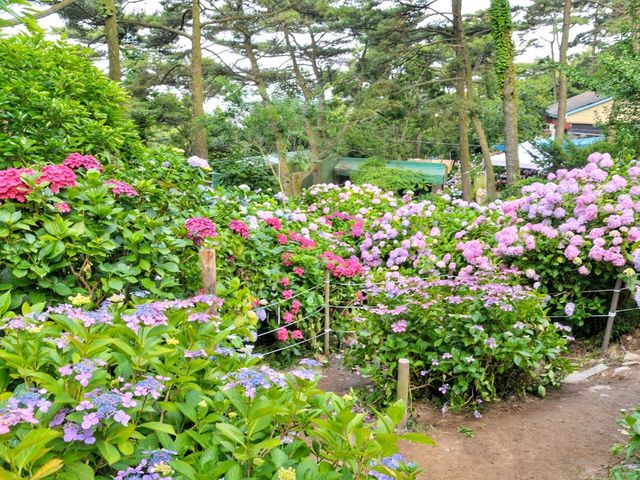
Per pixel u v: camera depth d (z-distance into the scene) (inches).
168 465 58.1
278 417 69.6
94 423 53.1
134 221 129.6
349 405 77.4
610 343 203.2
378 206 360.5
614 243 194.2
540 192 232.1
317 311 213.5
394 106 730.8
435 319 154.3
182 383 73.9
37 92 167.5
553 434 136.4
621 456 121.4
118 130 186.2
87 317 68.1
